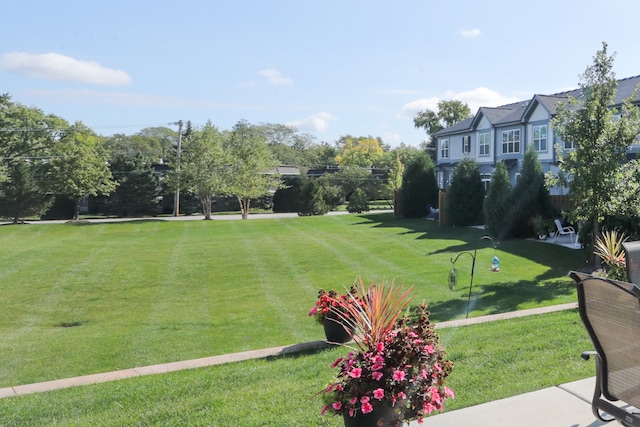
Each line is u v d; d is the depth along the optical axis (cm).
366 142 8125
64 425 333
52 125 4016
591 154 1027
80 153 3659
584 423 298
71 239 2162
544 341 487
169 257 1581
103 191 3722
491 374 396
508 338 506
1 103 3872
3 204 3325
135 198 4012
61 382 453
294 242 1880
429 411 249
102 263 1484
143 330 802
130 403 370
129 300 1043
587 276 231
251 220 3062
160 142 7088
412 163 2822
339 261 1431
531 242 1645
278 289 1102
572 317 601
